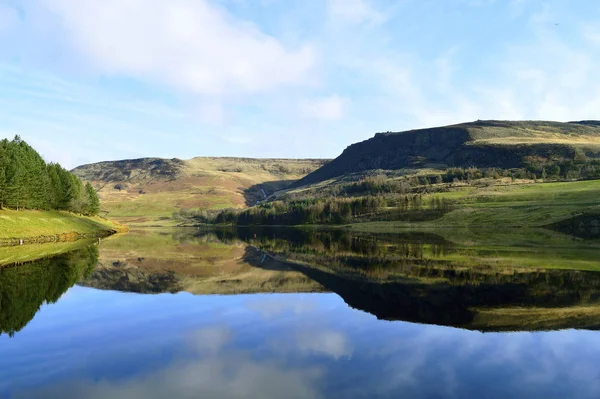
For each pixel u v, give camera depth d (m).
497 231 105.12
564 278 37.91
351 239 104.44
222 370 15.64
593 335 20.61
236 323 23.09
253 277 42.72
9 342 19.14
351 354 17.64
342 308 27.08
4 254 54.72
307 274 44.41
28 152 102.62
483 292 31.86
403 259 56.03
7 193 82.12
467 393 13.64
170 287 36.16
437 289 33.34
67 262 49.19
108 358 17.02
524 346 18.84
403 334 20.78
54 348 18.27
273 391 13.68
